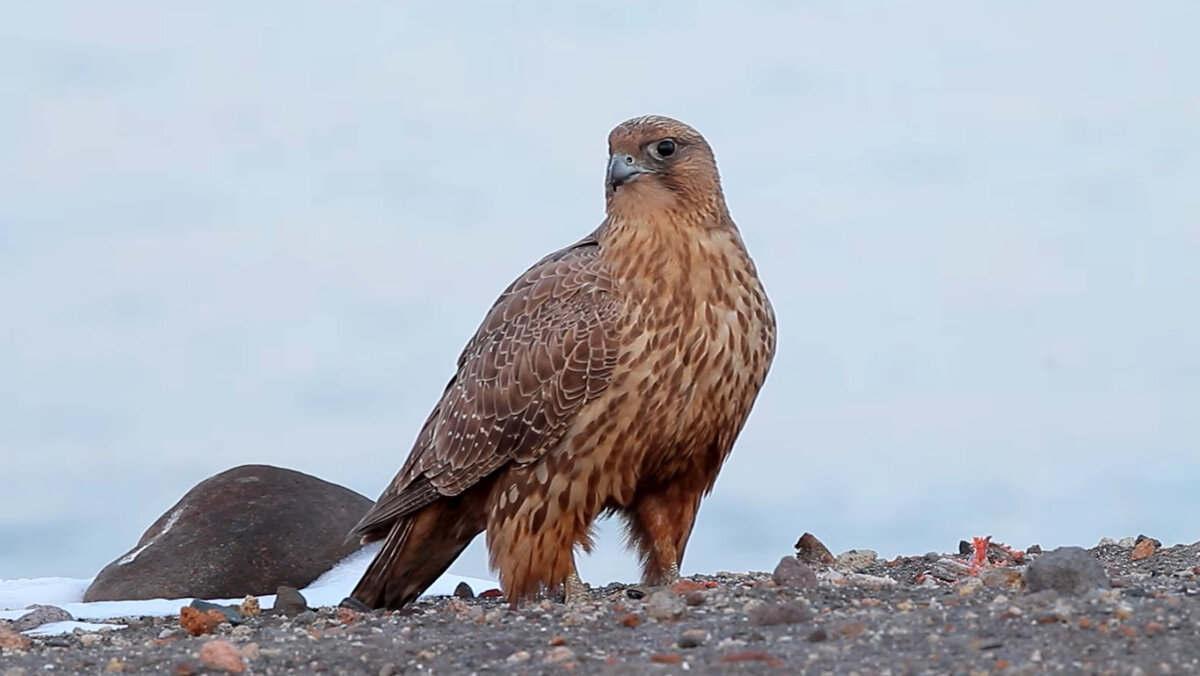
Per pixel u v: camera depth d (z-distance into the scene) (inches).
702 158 518.0
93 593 633.6
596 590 562.9
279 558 636.7
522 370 526.3
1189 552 590.9
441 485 546.9
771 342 533.3
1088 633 387.2
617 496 525.3
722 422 524.1
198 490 661.9
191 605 545.0
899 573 577.3
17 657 449.1
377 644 434.6
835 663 378.0
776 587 477.4
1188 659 365.4
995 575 472.1
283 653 428.8
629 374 512.4
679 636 416.2
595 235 548.4
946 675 363.9
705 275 513.3
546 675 388.5
